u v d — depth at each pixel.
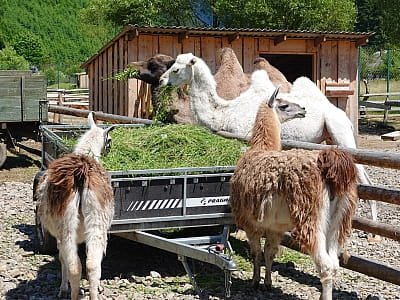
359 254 6.78
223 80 9.98
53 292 5.55
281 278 6.03
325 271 4.71
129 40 14.24
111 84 15.95
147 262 6.53
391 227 5.77
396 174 12.66
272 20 25.44
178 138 6.69
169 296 5.42
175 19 29.61
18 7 78.94
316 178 4.75
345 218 4.86
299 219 4.77
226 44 14.95
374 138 19.67
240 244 7.19
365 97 28.28
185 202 5.71
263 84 8.73
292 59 18.11
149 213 5.61
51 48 76.62
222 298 5.37
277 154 5.07
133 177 5.52
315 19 25.64
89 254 4.63
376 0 29.03
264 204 5.00
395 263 6.44
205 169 5.73
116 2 27.38
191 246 5.40
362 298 5.45
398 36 28.55
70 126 8.24
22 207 9.46
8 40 71.50
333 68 15.80
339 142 8.85
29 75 13.84
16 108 13.17
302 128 8.79
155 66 12.30
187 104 10.41
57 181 4.72
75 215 4.70
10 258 6.66
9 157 14.95
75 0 84.81
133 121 10.45
